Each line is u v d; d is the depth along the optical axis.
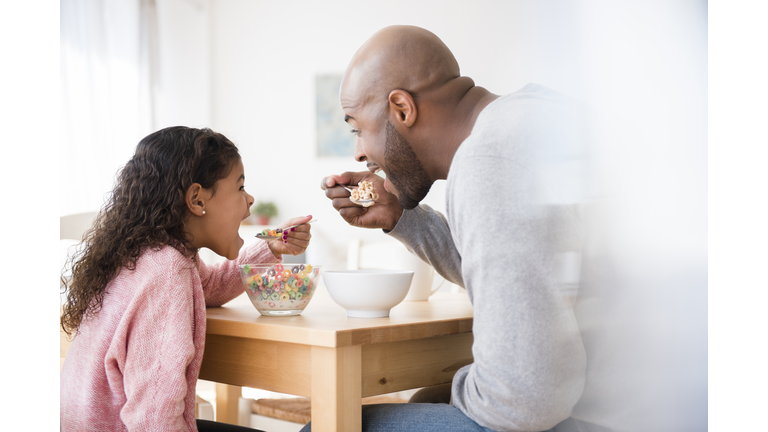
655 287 0.57
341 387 0.80
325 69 4.75
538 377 0.64
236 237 1.13
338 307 1.14
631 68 0.56
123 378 0.91
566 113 0.61
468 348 1.04
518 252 0.65
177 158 1.04
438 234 1.21
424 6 4.28
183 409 0.90
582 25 0.58
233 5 4.86
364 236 4.54
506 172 0.67
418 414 0.82
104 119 3.46
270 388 0.90
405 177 1.00
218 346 0.99
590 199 0.61
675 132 0.55
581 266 0.63
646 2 0.55
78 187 3.21
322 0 4.74
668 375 0.56
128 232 0.98
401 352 0.91
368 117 0.95
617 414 0.59
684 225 0.55
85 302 0.96
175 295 0.92
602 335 0.61
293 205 4.80
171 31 4.57
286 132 4.81
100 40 3.46
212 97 4.87
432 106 0.92
